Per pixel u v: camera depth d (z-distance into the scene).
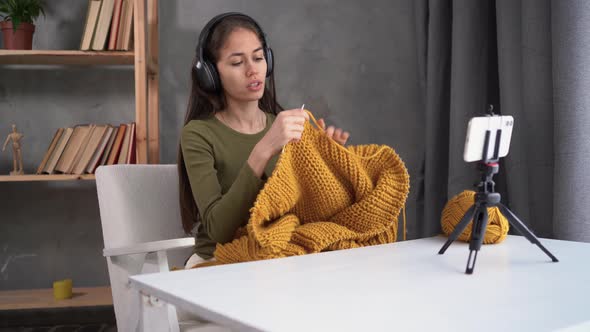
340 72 3.02
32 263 2.90
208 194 1.49
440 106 2.63
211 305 0.70
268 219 1.25
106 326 2.83
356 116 3.03
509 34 2.14
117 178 1.60
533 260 0.99
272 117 1.86
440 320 0.62
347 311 0.66
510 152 2.13
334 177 1.33
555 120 1.88
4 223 2.89
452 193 2.38
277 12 2.99
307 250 1.24
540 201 2.06
